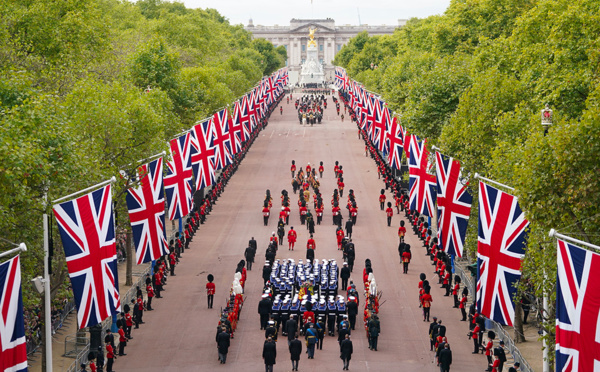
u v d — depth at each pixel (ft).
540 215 136.15
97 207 146.61
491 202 154.30
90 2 384.88
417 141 265.13
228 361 180.55
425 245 284.82
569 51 227.20
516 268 149.48
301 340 194.59
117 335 199.41
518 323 192.85
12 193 145.28
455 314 216.54
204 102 417.90
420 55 472.85
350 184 408.46
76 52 342.44
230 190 397.80
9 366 113.29
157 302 226.99
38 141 143.84
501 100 218.18
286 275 231.91
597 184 127.13
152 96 293.84
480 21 410.31
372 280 212.02
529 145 140.15
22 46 299.38
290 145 543.39
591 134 127.95
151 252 211.82
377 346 190.60
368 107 499.92
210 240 301.63
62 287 177.68
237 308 206.69
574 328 108.99
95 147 195.62
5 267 111.75
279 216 341.21
